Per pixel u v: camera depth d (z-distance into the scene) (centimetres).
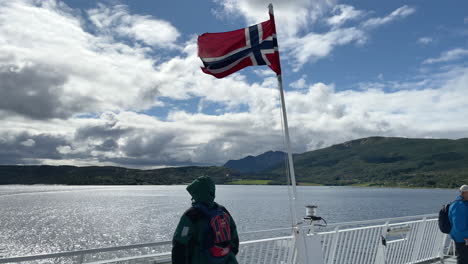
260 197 18650
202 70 632
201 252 342
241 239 3238
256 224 6600
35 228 6431
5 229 6325
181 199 16700
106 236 5441
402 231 814
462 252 641
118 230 6084
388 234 792
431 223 929
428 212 9681
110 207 11606
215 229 350
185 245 338
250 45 611
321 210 10412
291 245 612
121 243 4794
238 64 622
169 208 11162
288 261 608
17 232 5941
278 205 12256
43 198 17362
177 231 341
